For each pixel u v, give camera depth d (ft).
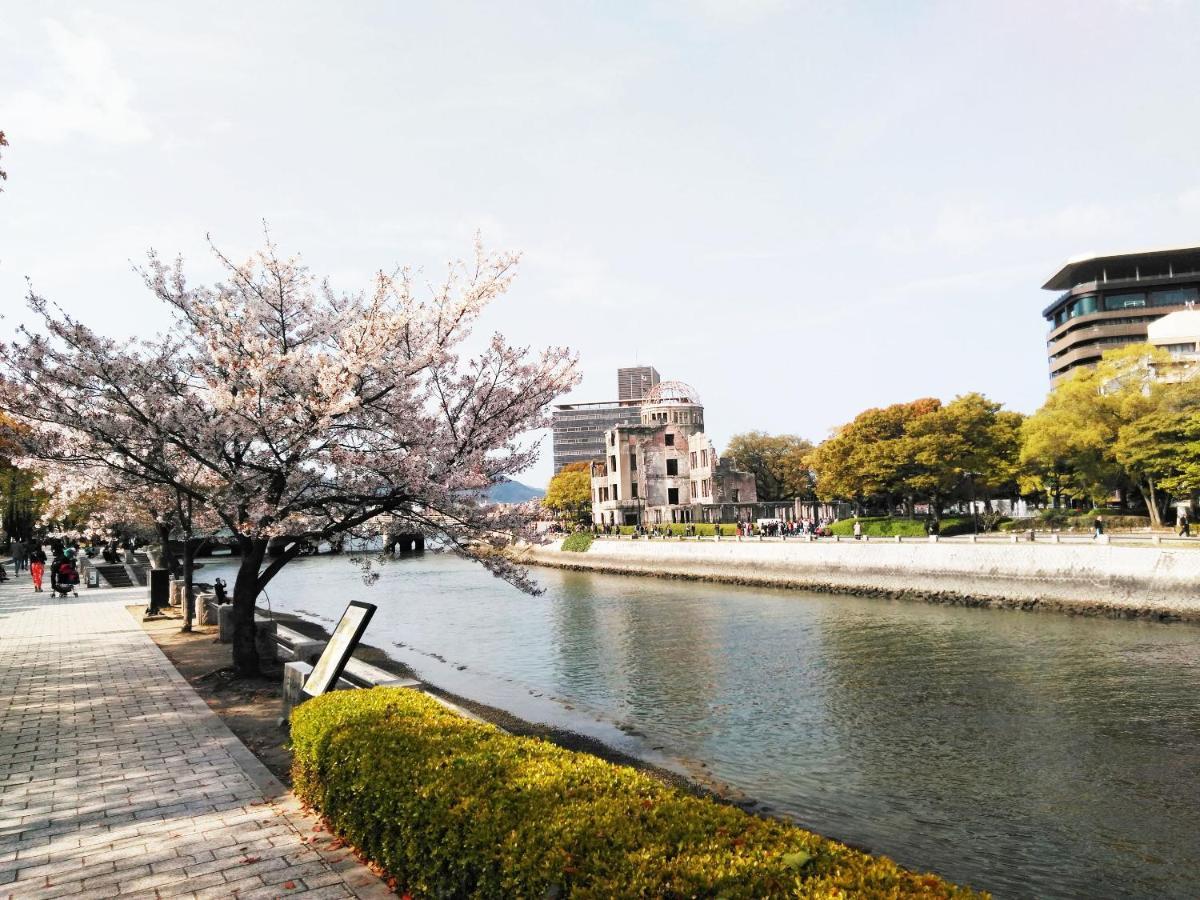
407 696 33.47
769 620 134.82
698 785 54.80
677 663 99.60
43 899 23.27
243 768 36.24
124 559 199.41
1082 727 66.85
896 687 82.69
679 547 229.25
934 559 156.15
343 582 231.71
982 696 77.92
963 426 209.36
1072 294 395.75
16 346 47.83
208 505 54.60
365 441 56.95
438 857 21.04
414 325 55.57
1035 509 273.54
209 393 52.80
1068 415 188.75
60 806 31.40
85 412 50.42
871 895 14.85
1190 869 42.01
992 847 44.98
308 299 58.29
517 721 71.82
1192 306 352.28
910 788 54.13
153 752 39.01
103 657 67.92
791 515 329.72
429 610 160.56
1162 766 57.31
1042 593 135.54
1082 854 43.96
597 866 17.01
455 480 53.16
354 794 25.68
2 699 51.37
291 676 43.75
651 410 349.61
